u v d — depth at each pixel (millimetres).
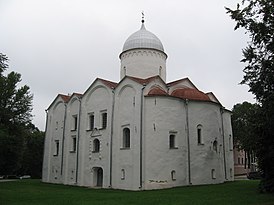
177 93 43500
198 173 40312
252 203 22844
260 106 25688
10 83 51688
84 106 48312
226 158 46688
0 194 32719
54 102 55844
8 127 50688
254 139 29172
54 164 52438
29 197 30094
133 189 37969
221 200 24703
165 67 51906
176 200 25531
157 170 37812
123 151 40594
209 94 50656
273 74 23031
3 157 54219
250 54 24625
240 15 24125
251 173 58688
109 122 43469
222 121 47438
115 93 43500
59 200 27422
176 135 40031
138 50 49969
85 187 42938
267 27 23281
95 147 45312
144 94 40312
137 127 39562
